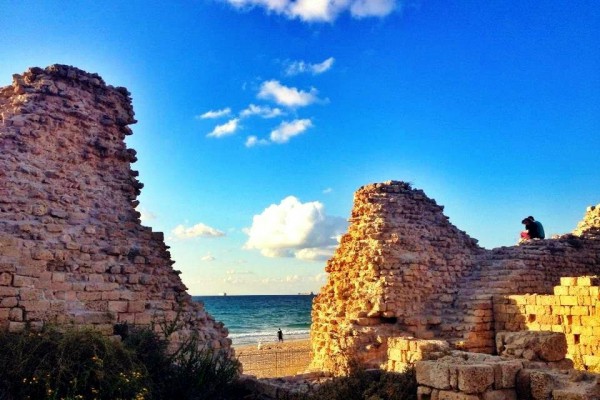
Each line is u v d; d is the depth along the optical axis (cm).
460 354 1327
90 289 1605
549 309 2233
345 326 2345
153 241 1953
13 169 1677
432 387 1180
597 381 1092
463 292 2566
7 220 1583
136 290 1742
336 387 1377
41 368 1197
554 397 1082
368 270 2506
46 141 1809
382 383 1335
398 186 2806
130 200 2003
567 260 2858
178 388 1427
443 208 2892
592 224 3288
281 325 10612
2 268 1418
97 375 1217
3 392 1148
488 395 1116
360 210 2792
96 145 1955
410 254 2550
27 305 1420
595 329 2081
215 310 15675
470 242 2873
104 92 2062
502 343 1438
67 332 1293
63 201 1750
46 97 1875
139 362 1352
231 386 1612
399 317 2358
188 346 1557
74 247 1659
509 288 2508
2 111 1884
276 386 1533
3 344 1262
